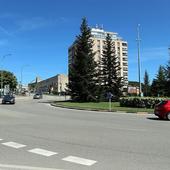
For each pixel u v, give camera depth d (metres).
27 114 30.20
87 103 55.09
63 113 32.25
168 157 10.19
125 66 116.56
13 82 155.50
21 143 13.00
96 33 111.44
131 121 23.17
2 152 11.14
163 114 25.55
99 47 109.00
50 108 42.97
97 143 12.90
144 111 34.75
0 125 19.88
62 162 9.52
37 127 18.73
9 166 8.98
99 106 44.81
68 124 20.56
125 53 117.00
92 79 61.12
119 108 39.56
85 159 9.91
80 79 60.97
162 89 86.38
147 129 17.86
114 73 68.75
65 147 12.04
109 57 69.56
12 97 57.91
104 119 24.78
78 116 28.00
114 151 11.21
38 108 42.53
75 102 59.78
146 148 11.77
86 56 61.22
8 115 28.73
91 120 23.73
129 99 42.53
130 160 9.75
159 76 102.44
